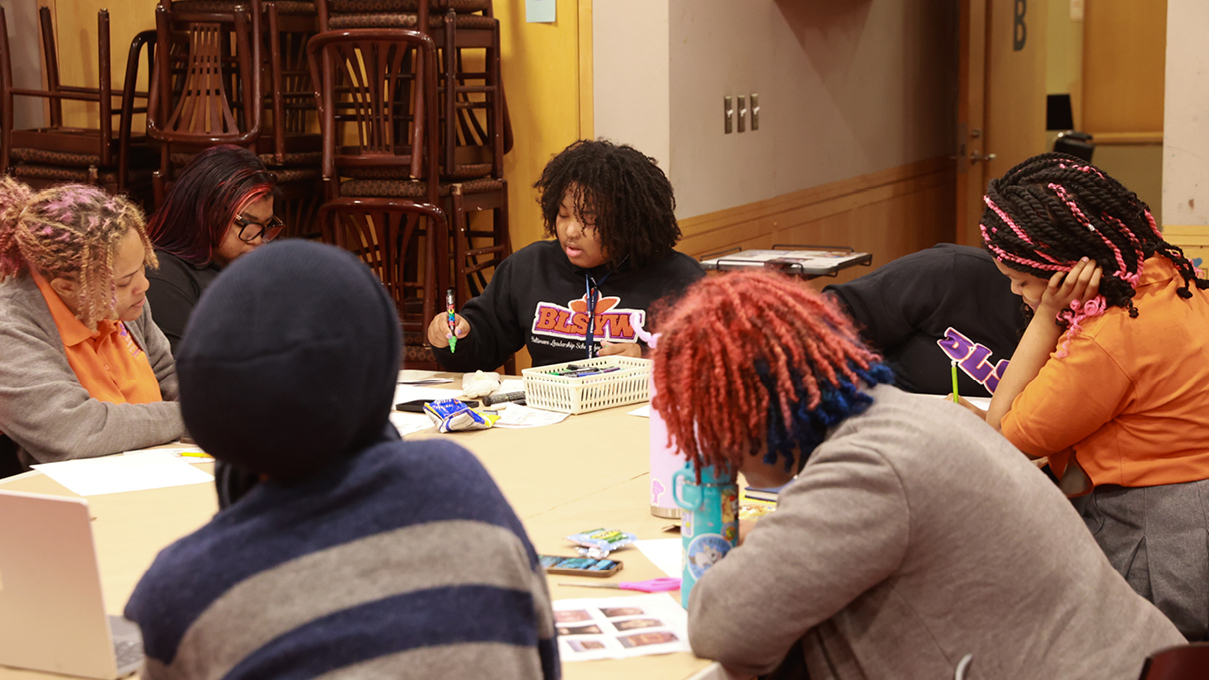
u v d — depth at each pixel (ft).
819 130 17.35
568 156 9.06
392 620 2.68
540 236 13.79
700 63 13.55
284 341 2.67
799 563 3.62
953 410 3.98
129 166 13.64
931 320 8.50
